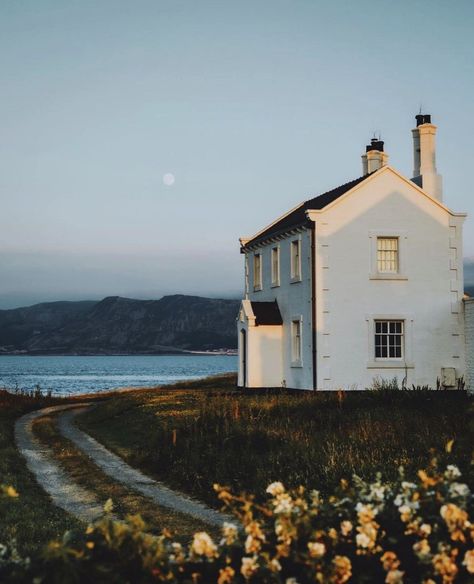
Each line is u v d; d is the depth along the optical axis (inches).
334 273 1264.8
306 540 267.9
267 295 1482.5
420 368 1275.8
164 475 707.4
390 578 247.0
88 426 1189.7
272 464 622.2
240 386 1457.9
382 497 284.4
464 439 653.3
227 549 271.0
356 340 1261.1
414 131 1393.9
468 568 246.7
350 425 788.0
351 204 1277.1
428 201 1301.7
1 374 6225.4
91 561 250.1
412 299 1284.4
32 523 488.4
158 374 6240.2
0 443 915.4
